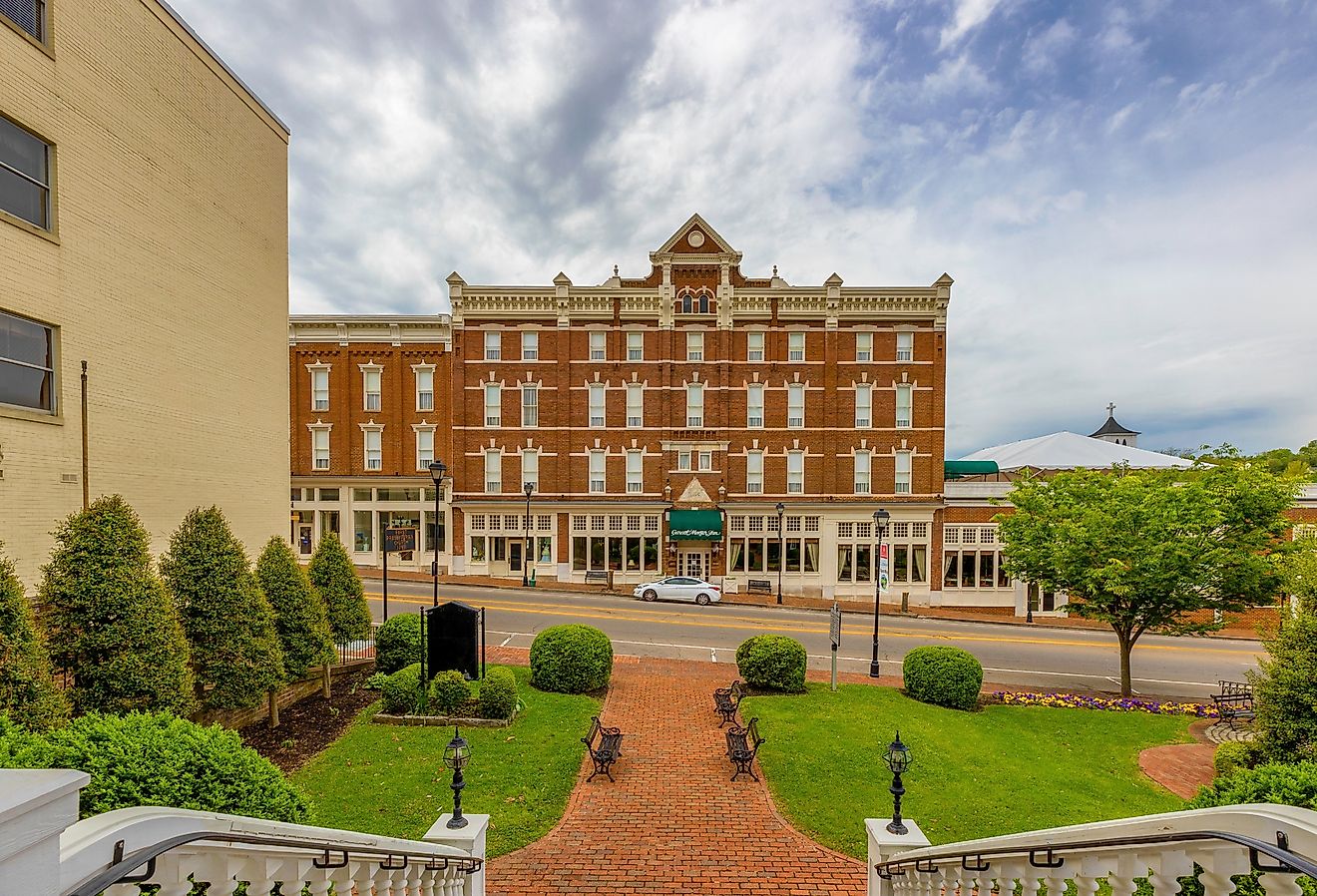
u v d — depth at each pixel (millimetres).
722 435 33156
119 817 2281
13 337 10922
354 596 16297
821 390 33156
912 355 33094
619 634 22031
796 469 33312
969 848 4480
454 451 33500
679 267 33281
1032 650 22953
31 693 7141
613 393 33500
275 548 13648
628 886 7480
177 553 11266
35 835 1699
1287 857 2385
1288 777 5340
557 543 33312
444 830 6156
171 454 14398
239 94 16688
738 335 33406
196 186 15141
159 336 14031
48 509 11406
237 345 16703
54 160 11539
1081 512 19047
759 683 15227
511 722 12594
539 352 33531
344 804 9070
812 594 32875
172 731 5250
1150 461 36344
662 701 14586
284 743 11461
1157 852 3287
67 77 11719
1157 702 16953
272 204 18188
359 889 3934
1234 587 17531
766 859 8102
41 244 11250
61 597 8781
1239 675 20375
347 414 34844
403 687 12688
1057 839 3865
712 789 10078
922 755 11531
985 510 32500
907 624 26656
